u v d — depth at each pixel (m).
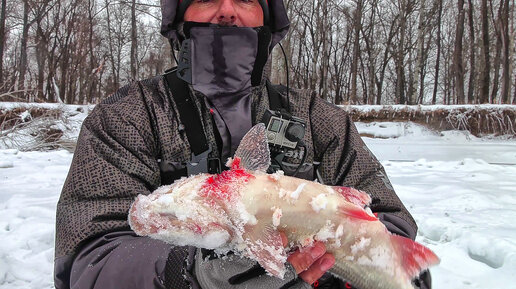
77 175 1.49
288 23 1.98
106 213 1.41
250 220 1.06
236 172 1.15
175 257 1.25
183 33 1.79
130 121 1.58
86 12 39.59
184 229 1.00
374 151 12.27
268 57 1.77
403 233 1.62
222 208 1.05
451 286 2.84
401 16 36.22
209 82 1.63
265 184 1.12
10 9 35.97
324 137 1.80
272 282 1.10
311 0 39.81
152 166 1.55
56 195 5.27
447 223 4.00
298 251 1.16
